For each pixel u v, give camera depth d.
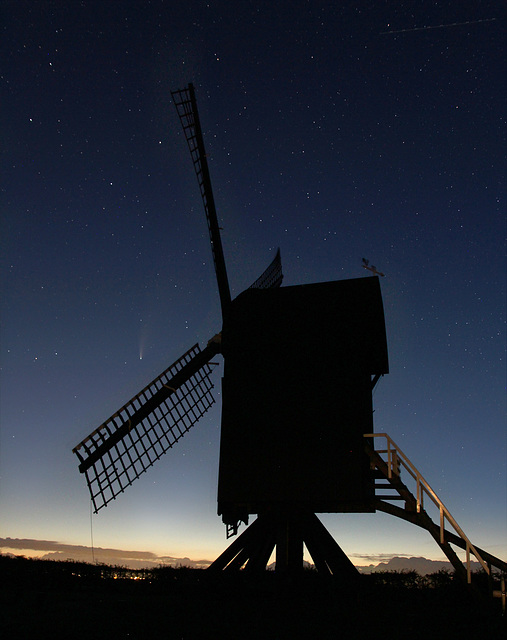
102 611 12.43
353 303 16.56
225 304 17.84
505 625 11.75
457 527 14.33
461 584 15.90
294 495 14.98
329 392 15.74
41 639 9.52
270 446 15.55
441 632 11.01
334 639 10.28
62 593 15.23
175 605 13.27
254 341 16.80
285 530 15.34
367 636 10.57
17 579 17.19
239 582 14.82
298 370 16.17
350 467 14.91
